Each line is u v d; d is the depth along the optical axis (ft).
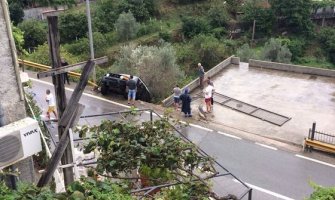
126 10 155.94
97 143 25.39
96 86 65.21
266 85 73.51
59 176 24.18
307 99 66.80
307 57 169.48
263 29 173.37
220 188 39.73
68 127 19.61
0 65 23.27
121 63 76.13
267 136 52.47
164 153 25.03
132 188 24.00
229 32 167.94
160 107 59.93
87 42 129.90
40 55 82.12
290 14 173.27
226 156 46.47
